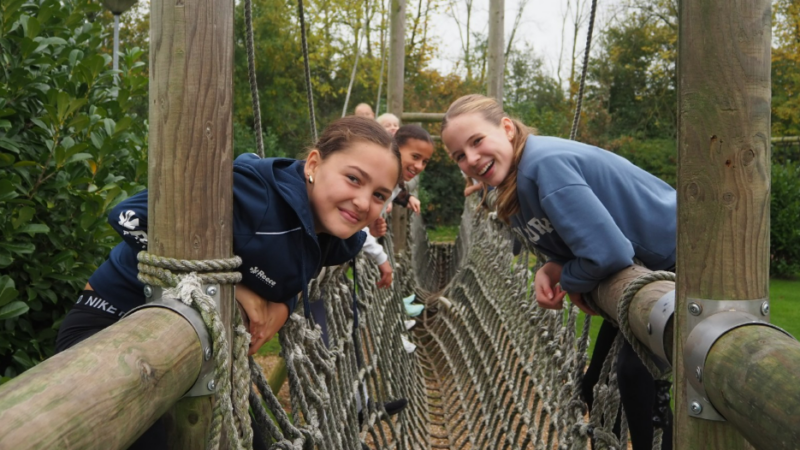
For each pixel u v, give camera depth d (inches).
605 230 70.2
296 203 57.7
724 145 45.3
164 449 49.1
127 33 774.5
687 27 46.1
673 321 50.3
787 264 472.7
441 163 775.1
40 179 100.6
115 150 111.2
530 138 83.2
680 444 47.1
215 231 48.1
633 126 861.8
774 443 35.4
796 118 687.7
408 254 296.0
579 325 281.0
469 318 219.6
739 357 39.9
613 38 893.8
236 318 51.0
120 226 55.5
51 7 105.7
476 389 169.9
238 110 770.8
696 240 46.1
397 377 154.9
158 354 38.0
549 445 101.0
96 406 31.1
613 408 67.6
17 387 29.3
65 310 104.9
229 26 48.1
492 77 302.5
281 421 61.4
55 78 106.9
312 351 78.7
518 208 86.8
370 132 63.4
